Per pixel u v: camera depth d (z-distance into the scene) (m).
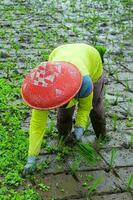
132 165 4.55
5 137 4.77
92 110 4.70
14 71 6.77
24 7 11.32
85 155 4.40
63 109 4.45
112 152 4.47
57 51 4.41
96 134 4.93
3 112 5.48
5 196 3.88
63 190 4.06
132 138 5.00
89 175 4.31
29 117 5.41
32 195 3.92
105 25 9.97
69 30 9.39
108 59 7.76
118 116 5.64
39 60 7.37
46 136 4.93
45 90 3.72
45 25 9.68
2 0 12.19
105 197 4.02
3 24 9.54
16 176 4.15
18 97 5.92
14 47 7.90
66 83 3.78
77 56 4.20
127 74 7.13
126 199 4.01
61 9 11.38
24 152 4.52
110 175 4.35
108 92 6.38
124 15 11.02
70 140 4.75
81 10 11.35
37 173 4.27
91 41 8.70
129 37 9.16
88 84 3.99
